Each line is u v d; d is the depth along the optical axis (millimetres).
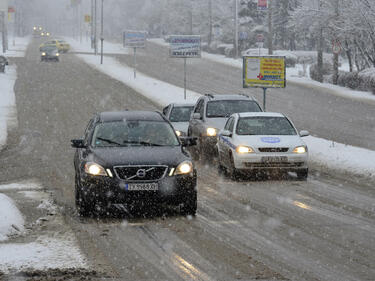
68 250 11539
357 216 14836
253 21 136625
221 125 25219
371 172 21828
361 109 48750
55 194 18234
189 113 29938
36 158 26375
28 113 44562
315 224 13898
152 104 53281
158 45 148375
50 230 13328
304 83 70000
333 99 56000
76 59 103438
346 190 18766
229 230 13273
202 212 15359
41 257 11031
